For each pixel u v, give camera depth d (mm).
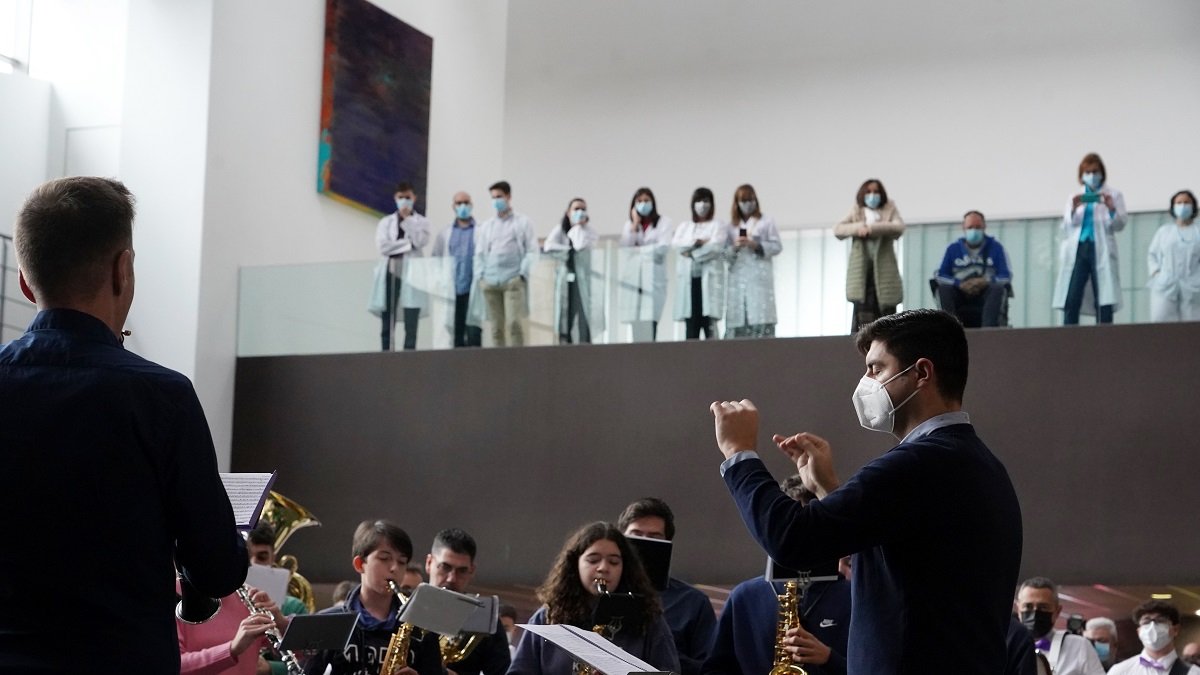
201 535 2623
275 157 14258
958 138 15727
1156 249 10484
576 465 11852
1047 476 10492
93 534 2527
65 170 14070
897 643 3064
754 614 5172
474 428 12258
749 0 16703
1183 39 15141
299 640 4887
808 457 3305
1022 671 4961
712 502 11383
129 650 2512
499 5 17562
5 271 13211
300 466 12883
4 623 2484
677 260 11688
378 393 12680
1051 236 10711
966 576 3074
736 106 16609
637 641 4961
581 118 17203
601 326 11930
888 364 3293
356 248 15273
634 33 17141
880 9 16172
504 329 12250
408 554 5773
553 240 12336
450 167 16625
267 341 13297
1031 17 15633
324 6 14969
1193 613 10125
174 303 13305
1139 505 10273
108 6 14234
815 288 11227
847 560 5219
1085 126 15328
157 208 13547
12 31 14398
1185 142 15000
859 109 16125
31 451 2539
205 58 13602
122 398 2576
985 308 10781
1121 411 10406
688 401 11516
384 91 15578
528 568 11875
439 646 5672
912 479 3061
